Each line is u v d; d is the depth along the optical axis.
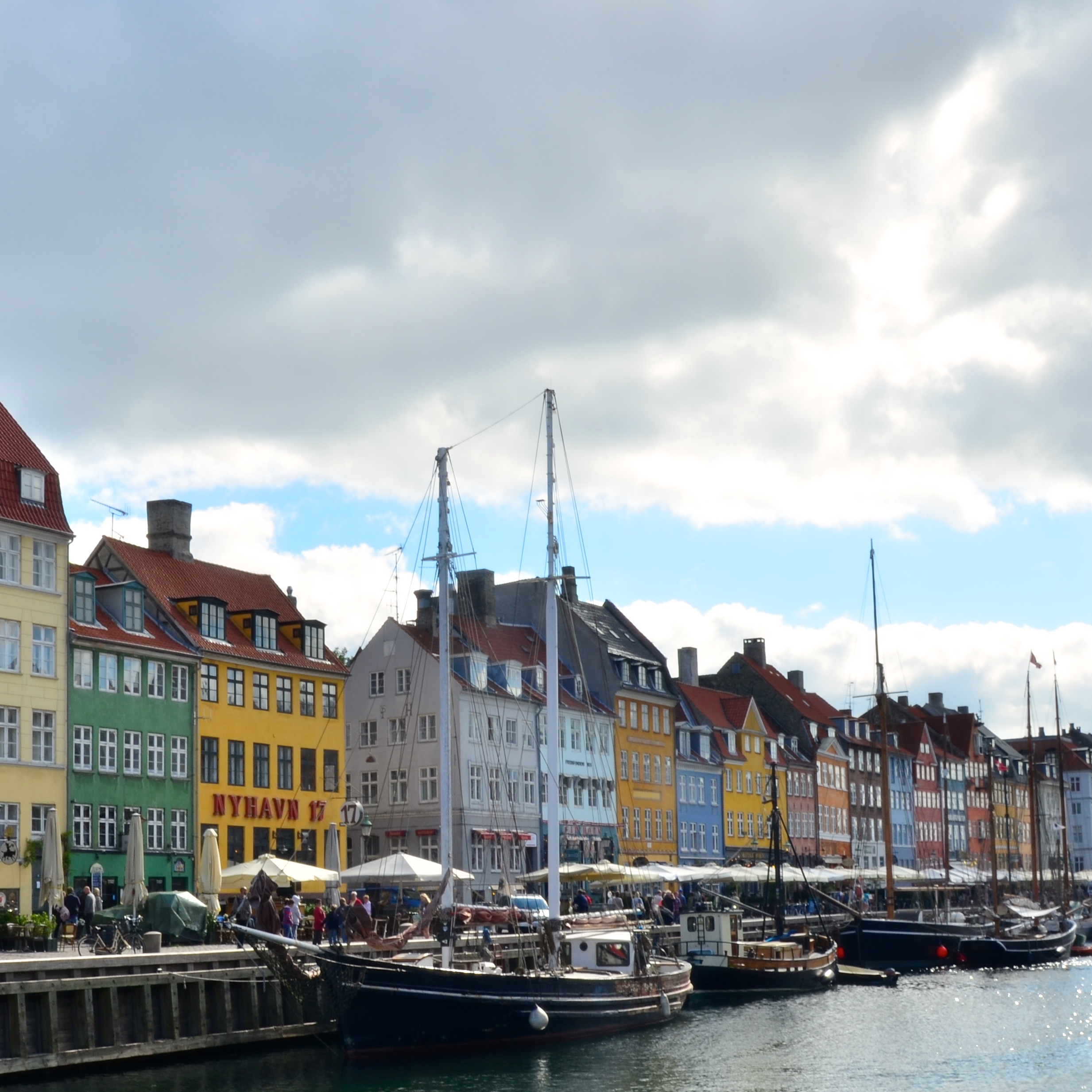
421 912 57.38
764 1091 40.50
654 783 108.12
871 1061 45.91
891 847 92.00
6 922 43.75
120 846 63.44
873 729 155.38
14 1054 37.34
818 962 67.75
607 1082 41.28
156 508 74.94
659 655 113.12
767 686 137.50
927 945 83.06
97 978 39.78
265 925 47.47
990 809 111.75
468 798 84.94
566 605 102.19
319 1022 47.06
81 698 62.56
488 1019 45.47
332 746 77.44
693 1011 58.84
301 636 77.00
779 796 127.06
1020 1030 53.56
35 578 60.91
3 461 60.53
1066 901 117.62
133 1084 37.94
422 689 87.00
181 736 67.88
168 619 69.06
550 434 56.41
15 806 58.53
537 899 67.38
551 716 54.22
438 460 52.44
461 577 96.62
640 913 72.00
